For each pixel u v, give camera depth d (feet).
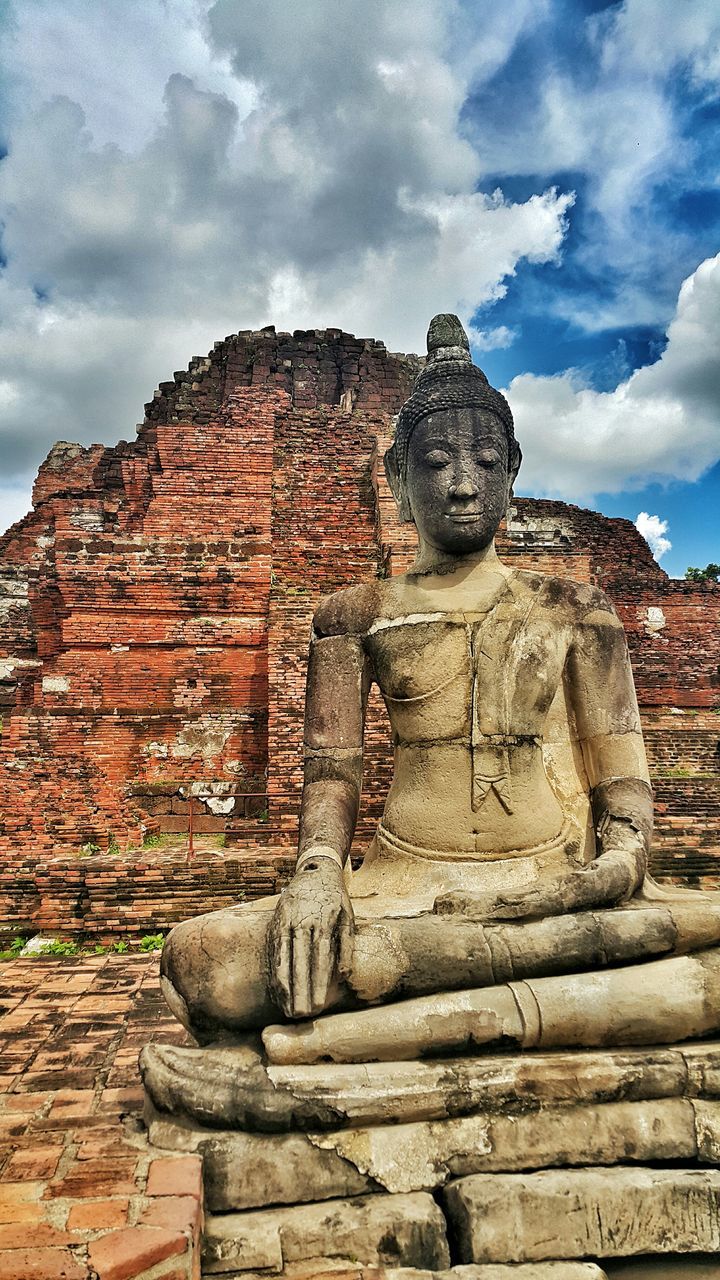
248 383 78.02
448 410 17.35
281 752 44.65
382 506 51.47
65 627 50.26
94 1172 10.61
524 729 15.66
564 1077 11.60
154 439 71.97
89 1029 17.38
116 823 41.24
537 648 15.90
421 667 16.10
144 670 50.55
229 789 48.26
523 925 12.70
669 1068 11.82
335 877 13.02
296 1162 10.99
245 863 32.99
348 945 11.96
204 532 54.39
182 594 51.06
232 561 51.70
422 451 17.30
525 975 12.41
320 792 15.72
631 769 15.71
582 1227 10.62
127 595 50.78
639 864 13.92
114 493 67.62
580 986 12.14
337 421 61.87
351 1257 10.32
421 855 15.35
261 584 51.52
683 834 37.50
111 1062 15.26
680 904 13.64
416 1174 11.07
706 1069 11.88
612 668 16.31
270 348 78.74
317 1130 11.19
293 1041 11.61
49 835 40.04
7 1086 13.97
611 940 12.46
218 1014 12.51
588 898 13.07
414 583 17.22
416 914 13.57
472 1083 11.44
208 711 50.01
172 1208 9.73
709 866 34.91
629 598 70.90
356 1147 11.10
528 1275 10.11
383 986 12.04
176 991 12.81
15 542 71.56
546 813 15.55
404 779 16.19
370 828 39.65
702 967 12.50
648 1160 11.39
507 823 15.24
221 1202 10.86
